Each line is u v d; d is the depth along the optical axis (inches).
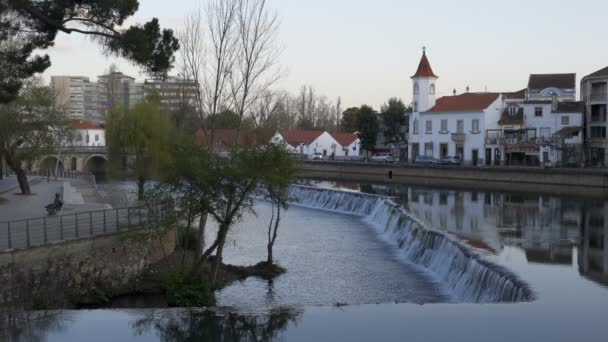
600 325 594.9
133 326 626.5
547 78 3897.6
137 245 1126.4
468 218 1702.8
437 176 3390.7
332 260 1349.7
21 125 1950.1
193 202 1011.9
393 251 1470.2
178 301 976.9
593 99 3289.9
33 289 907.4
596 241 1283.2
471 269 1042.1
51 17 924.0
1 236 1034.7
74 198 1930.4
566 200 2186.3
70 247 983.6
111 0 896.9
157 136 1884.8
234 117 1168.8
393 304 683.4
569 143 3297.2
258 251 1450.5
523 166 3243.1
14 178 2974.9
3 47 1024.9
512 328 583.8
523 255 1093.8
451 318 619.8
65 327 621.9
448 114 3875.5
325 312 653.9
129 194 2213.3
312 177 3850.9
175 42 950.4
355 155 5187.0
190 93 1322.6
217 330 613.9
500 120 3631.9
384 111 4810.5
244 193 1025.5
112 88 4507.9
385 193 2571.4
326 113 6801.2
